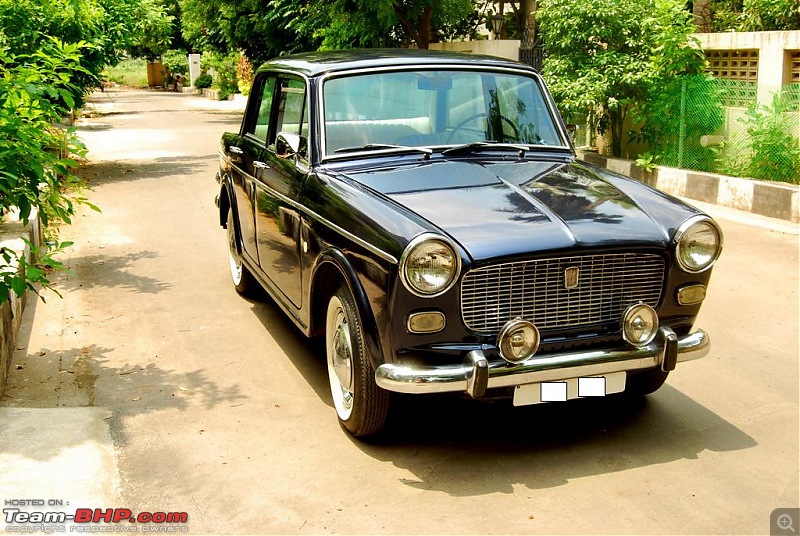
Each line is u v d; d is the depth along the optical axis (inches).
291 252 195.0
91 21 488.4
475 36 837.2
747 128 400.2
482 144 192.2
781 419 176.6
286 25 894.4
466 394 151.6
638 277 156.3
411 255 140.3
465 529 135.6
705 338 161.6
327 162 184.5
